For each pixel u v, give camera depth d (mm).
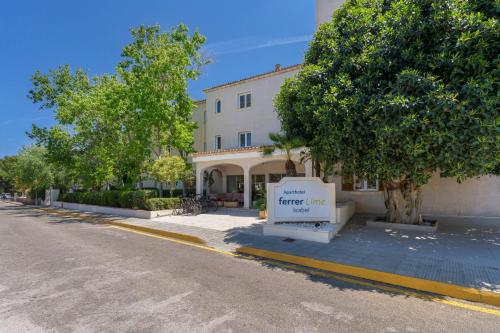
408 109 6438
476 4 6902
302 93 8750
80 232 11070
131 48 18438
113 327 3484
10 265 6285
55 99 24766
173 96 19016
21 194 51250
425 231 9102
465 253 6461
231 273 5617
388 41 7543
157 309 3980
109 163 20406
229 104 20844
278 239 8258
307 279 5262
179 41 19438
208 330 3393
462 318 3732
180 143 19156
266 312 3879
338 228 9047
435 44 7102
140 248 7930
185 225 11227
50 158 23391
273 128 18578
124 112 19359
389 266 5637
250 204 15625
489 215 11680
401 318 3719
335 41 8945
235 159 15773
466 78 6375
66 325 3547
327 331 3361
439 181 12492
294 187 9062
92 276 5457
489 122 5809
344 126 7457
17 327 3512
